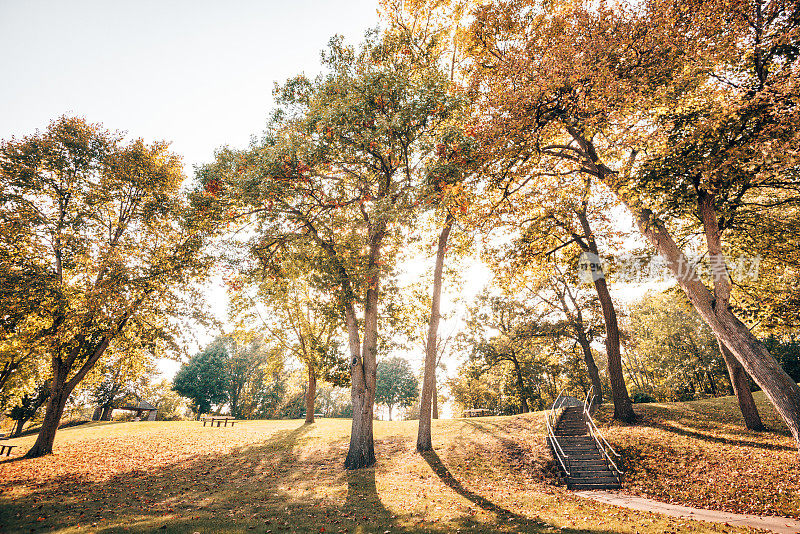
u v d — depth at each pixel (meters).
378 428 24.06
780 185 12.01
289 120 17.36
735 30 11.45
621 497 12.39
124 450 19.83
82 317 17.81
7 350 18.12
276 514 9.89
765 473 12.58
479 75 16.11
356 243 15.15
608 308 20.11
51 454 18.28
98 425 30.22
